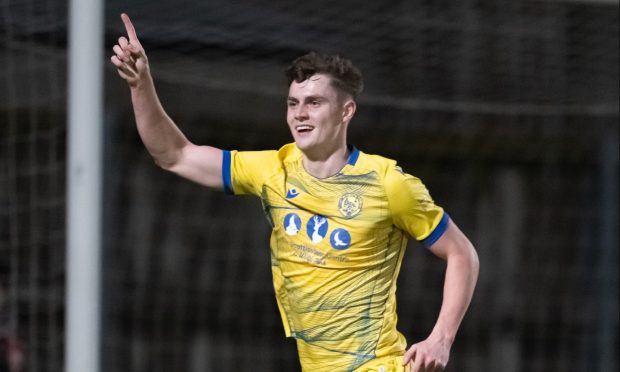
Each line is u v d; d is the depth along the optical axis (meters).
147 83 12.20
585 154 27.16
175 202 27.38
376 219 11.83
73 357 15.26
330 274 11.89
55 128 21.34
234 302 27.58
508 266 28.14
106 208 21.31
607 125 25.27
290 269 12.03
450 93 23.20
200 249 27.53
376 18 22.33
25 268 23.41
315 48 22.08
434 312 27.55
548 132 26.27
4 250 23.41
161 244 27.16
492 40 23.08
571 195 27.83
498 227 28.11
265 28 21.67
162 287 27.08
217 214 27.73
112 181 21.47
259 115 25.64
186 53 21.53
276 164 12.20
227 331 27.42
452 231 12.07
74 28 15.52
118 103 23.70
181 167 12.54
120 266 26.50
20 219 23.75
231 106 25.38
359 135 26.58
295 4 21.81
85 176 15.38
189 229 27.48
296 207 11.98
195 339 27.16
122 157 26.28
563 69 23.30
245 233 27.86
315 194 11.95
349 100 11.99
